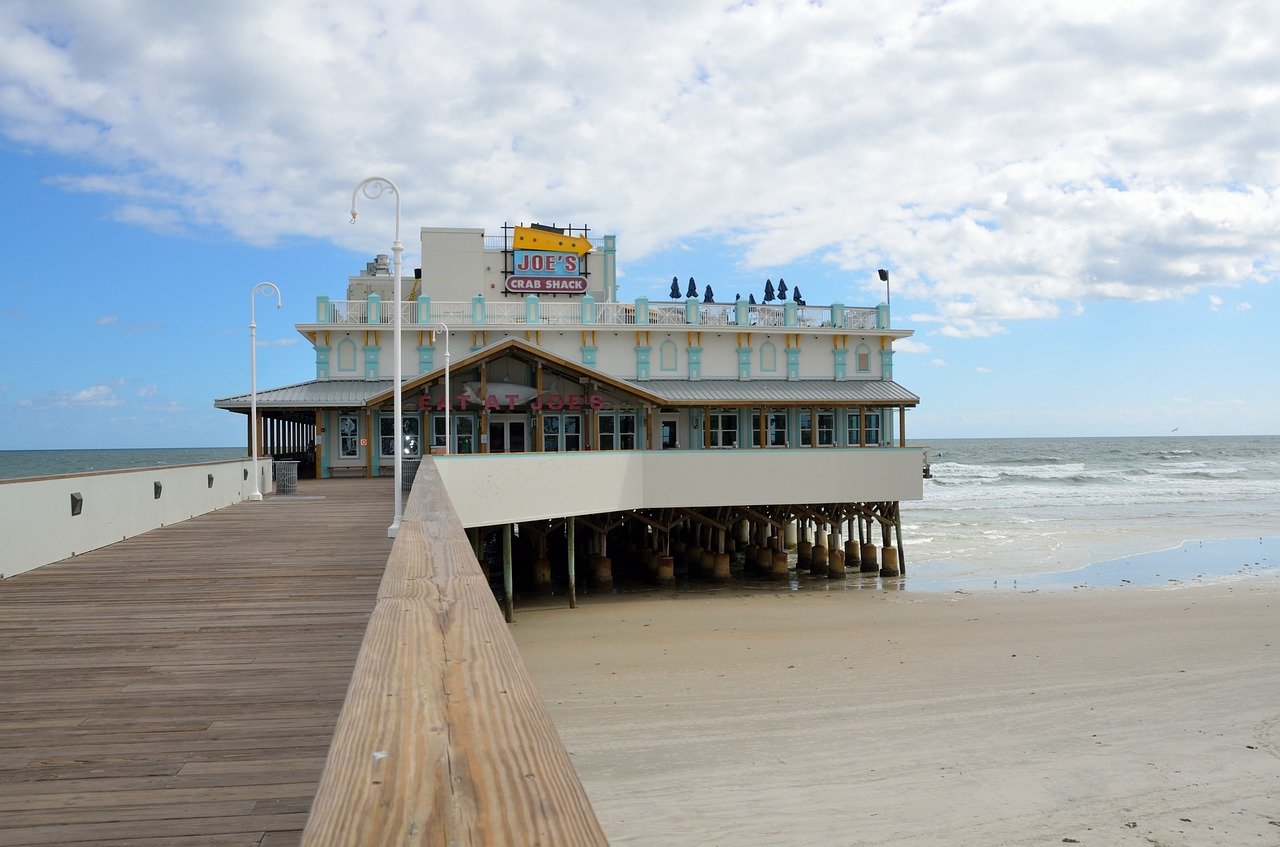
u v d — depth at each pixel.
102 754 4.91
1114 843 9.84
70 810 4.16
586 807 1.42
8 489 10.73
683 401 31.34
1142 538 43.25
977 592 28.34
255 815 4.12
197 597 9.45
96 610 8.80
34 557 11.32
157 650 7.24
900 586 30.05
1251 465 99.88
